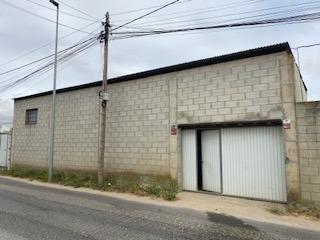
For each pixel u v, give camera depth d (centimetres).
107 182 1260
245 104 1009
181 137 1187
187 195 1070
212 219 747
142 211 819
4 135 2062
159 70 1225
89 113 1490
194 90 1133
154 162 1220
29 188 1205
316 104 880
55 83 1461
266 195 979
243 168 1032
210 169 1116
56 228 625
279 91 946
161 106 1220
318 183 862
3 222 663
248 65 1014
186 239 580
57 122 1647
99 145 1377
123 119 1340
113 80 1377
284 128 923
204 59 1098
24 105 1903
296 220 747
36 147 1775
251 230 656
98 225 657
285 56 945
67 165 1561
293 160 902
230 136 1069
